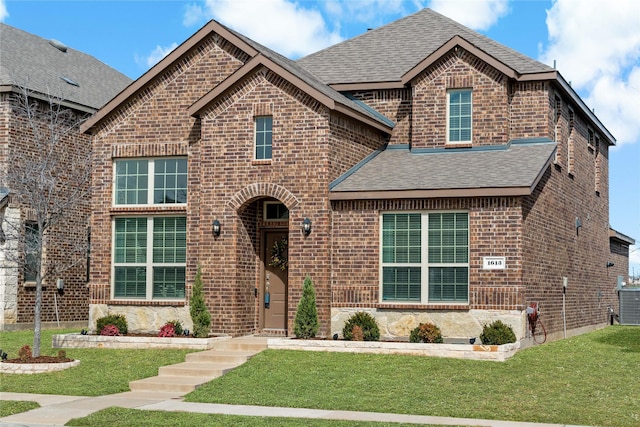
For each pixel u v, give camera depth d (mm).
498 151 23297
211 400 15539
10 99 27156
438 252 20812
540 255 22078
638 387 16094
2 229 26719
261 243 23031
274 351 19688
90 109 30234
